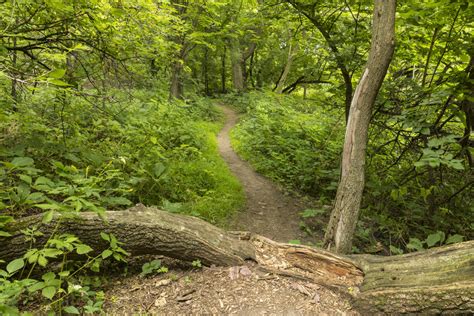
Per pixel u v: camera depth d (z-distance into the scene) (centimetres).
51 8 363
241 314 251
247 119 1378
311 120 1010
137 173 479
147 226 289
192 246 301
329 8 589
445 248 282
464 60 446
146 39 561
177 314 247
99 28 411
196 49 1878
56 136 460
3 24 354
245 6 1060
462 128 561
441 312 237
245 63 2684
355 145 351
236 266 308
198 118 1340
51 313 214
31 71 353
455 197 556
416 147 505
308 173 723
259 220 529
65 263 276
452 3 372
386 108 516
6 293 199
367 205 586
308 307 266
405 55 569
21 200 265
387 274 285
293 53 1455
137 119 694
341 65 570
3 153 335
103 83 484
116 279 288
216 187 602
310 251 327
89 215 279
